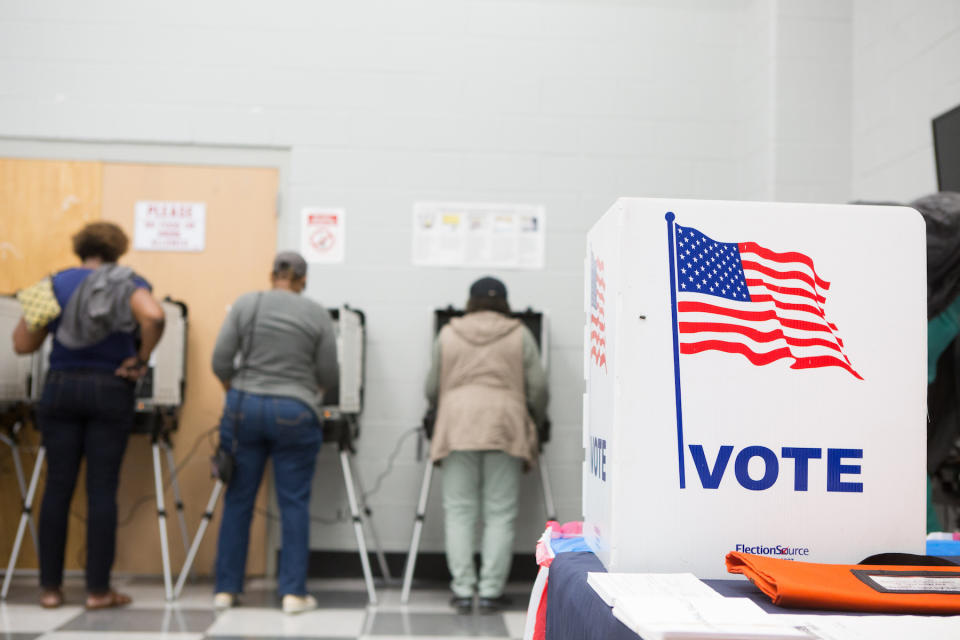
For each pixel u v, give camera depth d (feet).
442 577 11.72
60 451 9.49
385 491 11.81
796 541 2.39
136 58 12.05
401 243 12.04
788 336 2.42
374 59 12.19
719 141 12.37
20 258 11.88
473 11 12.29
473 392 10.18
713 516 2.37
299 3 12.17
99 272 9.48
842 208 2.45
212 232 12.04
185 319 11.66
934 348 4.70
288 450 9.77
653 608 1.86
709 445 2.38
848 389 2.42
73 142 11.99
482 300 10.68
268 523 11.86
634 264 2.38
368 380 11.89
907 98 9.97
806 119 11.41
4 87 11.94
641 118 12.32
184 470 11.78
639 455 2.37
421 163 12.13
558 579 2.58
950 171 8.33
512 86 12.25
